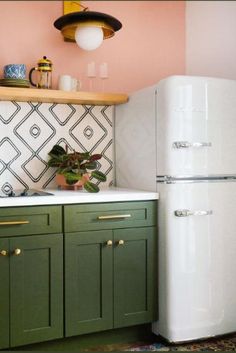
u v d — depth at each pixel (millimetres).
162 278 2396
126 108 2785
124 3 3055
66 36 2725
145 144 2557
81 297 2246
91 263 2270
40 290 2152
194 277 2371
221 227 2438
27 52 2746
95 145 2906
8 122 2652
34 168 2729
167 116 2314
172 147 2314
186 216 2346
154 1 3160
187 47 3262
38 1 2777
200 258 2385
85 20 2518
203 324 2400
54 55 2822
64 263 2203
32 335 2137
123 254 2346
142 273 2400
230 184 2461
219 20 2924
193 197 2359
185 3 3248
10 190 2662
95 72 2938
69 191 2545
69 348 2326
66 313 2207
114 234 2322
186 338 2359
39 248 2145
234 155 2469
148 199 2396
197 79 2354
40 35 2781
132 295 2375
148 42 3133
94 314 2279
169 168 2320
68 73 2863
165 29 3195
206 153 2387
